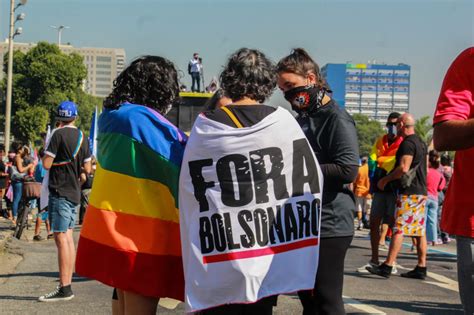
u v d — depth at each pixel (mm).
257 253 3256
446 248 12984
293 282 3328
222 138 3258
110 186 3609
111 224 3570
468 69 2998
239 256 3238
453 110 2957
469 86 2992
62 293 6543
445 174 14836
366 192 14156
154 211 3561
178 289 3588
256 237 3264
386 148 8562
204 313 3346
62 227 6508
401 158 8148
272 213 3295
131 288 3539
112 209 3588
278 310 6180
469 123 2879
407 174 8164
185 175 3326
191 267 3275
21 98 70125
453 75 3031
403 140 8211
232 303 3256
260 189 3277
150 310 3664
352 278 8305
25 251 10656
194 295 3264
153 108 3785
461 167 3090
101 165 3691
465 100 2977
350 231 4082
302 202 3357
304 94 4129
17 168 15836
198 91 14305
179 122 12820
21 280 7734
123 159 3586
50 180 6527
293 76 4145
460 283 3123
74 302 6457
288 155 3336
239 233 3252
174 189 3562
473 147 3004
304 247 3354
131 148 3572
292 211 3332
